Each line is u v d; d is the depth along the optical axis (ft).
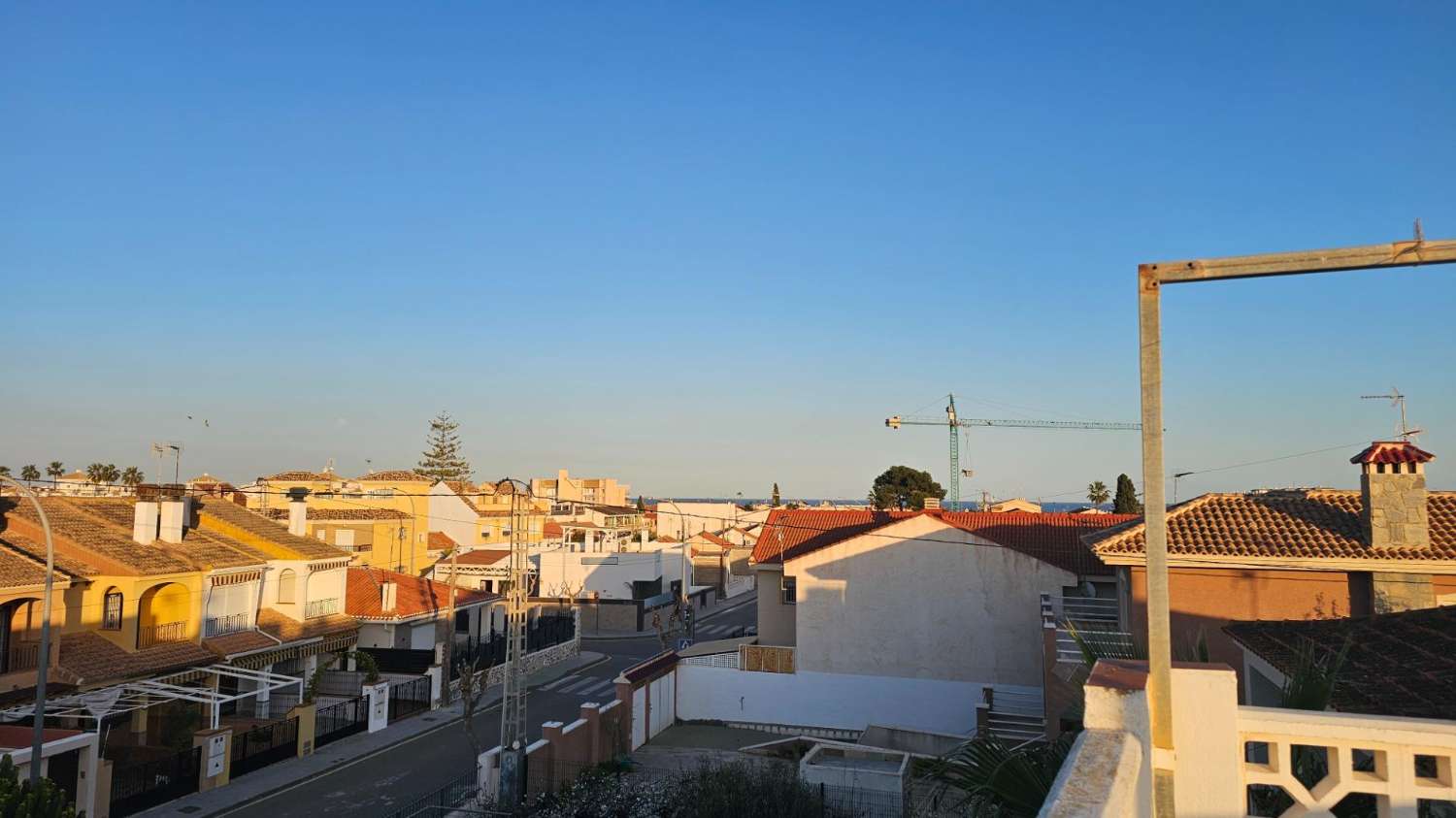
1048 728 73.72
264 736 92.12
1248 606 67.05
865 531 109.60
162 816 73.72
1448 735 15.08
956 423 396.16
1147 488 16.63
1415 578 62.95
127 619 94.99
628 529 284.41
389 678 131.75
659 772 83.51
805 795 67.05
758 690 107.55
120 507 115.85
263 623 117.08
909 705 102.58
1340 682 31.04
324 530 179.11
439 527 231.71
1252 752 25.49
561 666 154.71
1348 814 18.66
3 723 77.41
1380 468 65.31
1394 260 15.49
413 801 77.51
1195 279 16.40
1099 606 97.25
